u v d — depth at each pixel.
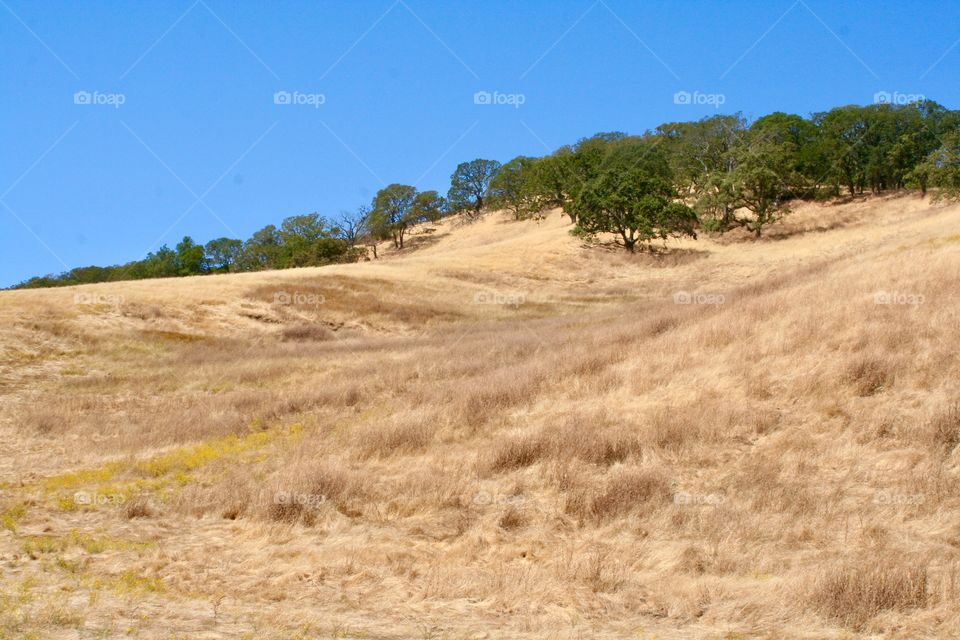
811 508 10.28
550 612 7.86
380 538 10.51
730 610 7.79
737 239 72.56
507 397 17.34
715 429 13.42
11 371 25.77
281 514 11.41
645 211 67.88
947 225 42.97
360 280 50.06
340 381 23.12
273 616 7.45
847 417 13.18
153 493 13.03
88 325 31.62
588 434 13.63
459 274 57.69
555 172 102.06
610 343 22.39
